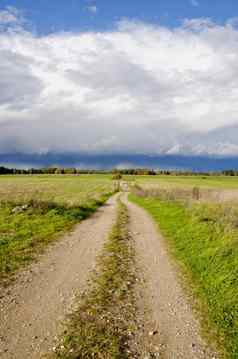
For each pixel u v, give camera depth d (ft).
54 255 40.47
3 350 19.07
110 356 18.76
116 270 34.65
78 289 29.01
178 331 21.79
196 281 31.14
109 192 208.03
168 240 50.62
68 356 18.58
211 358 18.90
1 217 65.31
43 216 69.87
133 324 22.63
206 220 58.80
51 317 23.41
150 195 149.59
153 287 29.78
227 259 34.47
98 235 54.34
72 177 536.83
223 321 23.02
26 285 29.76
